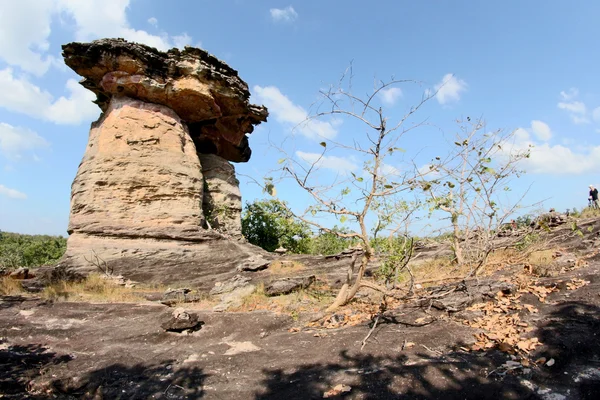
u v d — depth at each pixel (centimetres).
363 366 518
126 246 1667
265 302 930
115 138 1833
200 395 502
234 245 1803
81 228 1673
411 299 750
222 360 608
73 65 1856
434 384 438
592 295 631
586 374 430
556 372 443
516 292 698
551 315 585
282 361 576
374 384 455
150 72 1891
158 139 1891
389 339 590
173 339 735
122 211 1744
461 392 419
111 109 1916
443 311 684
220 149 2481
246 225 2600
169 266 1603
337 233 707
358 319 716
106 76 1881
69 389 572
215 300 1050
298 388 477
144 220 1762
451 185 729
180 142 1966
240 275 1323
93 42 1795
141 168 1808
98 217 1706
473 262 918
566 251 996
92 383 570
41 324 870
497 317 610
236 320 784
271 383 509
